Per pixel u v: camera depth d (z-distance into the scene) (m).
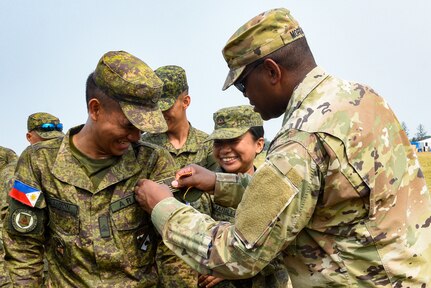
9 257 3.02
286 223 2.37
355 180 2.36
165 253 3.21
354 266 2.45
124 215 3.02
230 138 4.07
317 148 2.35
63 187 2.95
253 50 2.57
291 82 2.58
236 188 3.32
